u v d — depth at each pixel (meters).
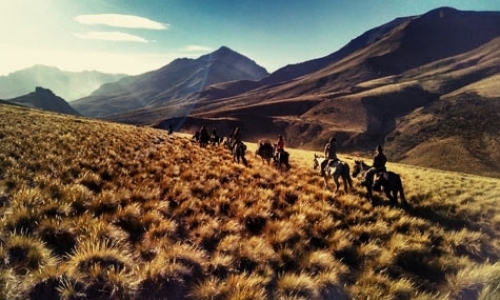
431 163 130.88
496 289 7.57
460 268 9.13
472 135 141.12
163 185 14.52
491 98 172.75
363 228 11.27
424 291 7.79
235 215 11.76
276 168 22.03
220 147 32.25
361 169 17.89
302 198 14.32
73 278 6.80
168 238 9.48
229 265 8.27
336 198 14.78
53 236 8.75
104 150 22.59
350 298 7.48
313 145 177.75
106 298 6.60
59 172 14.56
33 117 44.38
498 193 17.78
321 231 10.97
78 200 11.16
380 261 9.14
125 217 10.38
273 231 10.66
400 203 15.31
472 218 13.68
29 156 17.34
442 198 16.22
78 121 49.50
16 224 8.94
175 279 7.25
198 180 16.03
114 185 13.92
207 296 6.94
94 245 7.98
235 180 17.08
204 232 9.99
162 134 43.25
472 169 118.81
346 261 9.45
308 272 8.41
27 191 10.92
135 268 7.57
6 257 7.31
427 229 11.89
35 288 6.55
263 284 7.63
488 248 10.64
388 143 162.50
